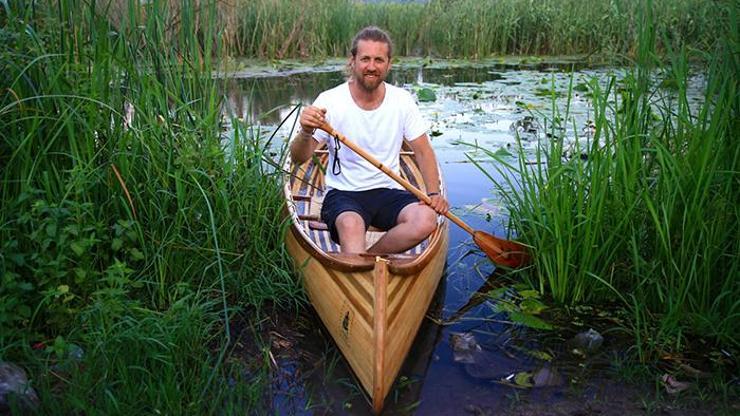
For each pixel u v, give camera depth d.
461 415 2.68
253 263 3.58
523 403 2.76
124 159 3.31
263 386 2.83
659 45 7.72
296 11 11.69
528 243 3.83
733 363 3.01
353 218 3.50
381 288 2.77
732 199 3.28
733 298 3.17
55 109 3.22
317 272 3.37
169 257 3.36
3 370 2.59
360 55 3.48
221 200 3.57
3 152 3.12
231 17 8.91
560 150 3.84
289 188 4.01
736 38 3.21
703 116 3.32
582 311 3.48
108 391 2.48
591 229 3.55
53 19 3.21
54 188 3.12
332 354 3.13
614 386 2.87
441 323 3.44
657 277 3.35
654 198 3.45
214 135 3.85
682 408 2.71
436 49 13.23
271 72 10.26
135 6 3.76
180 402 2.59
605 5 12.67
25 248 3.02
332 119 3.63
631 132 3.63
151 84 3.74
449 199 5.03
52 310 2.89
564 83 9.31
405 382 2.91
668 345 3.14
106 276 3.23
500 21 13.03
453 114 7.50
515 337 3.28
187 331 2.91
